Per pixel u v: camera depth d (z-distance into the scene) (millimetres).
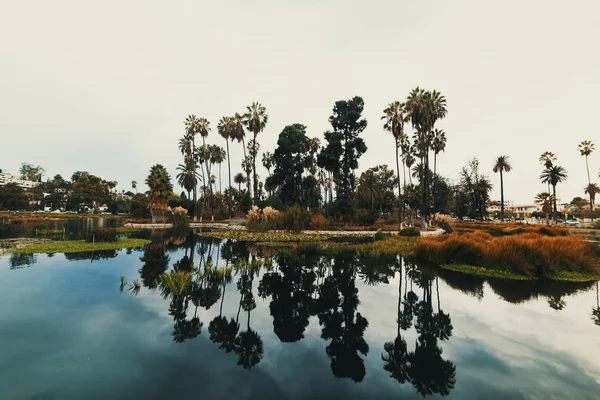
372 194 55250
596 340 5773
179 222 42094
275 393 3982
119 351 5211
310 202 63625
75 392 3934
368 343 5738
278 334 6160
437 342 5746
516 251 11852
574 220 66562
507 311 7492
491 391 4035
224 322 6777
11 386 4047
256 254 17047
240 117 52406
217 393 3965
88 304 7805
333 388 4133
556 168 51781
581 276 11031
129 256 15688
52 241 21453
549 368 4703
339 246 18562
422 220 33969
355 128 46562
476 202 56750
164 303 8039
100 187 102750
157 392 3973
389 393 4008
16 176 132750
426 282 10609
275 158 55062
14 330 6027
